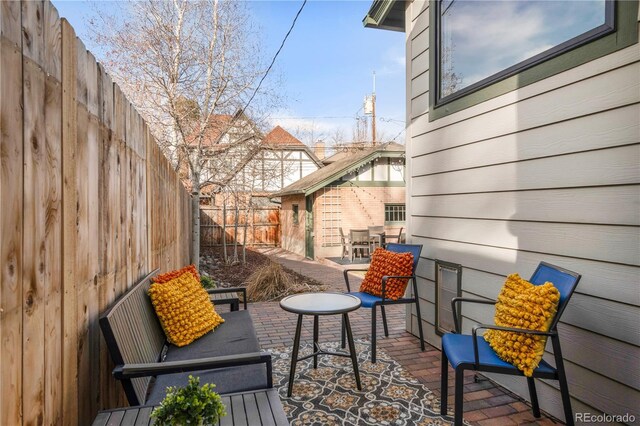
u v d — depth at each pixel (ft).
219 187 30.40
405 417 7.88
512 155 9.00
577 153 7.38
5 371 3.23
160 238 11.69
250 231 48.75
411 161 13.57
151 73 23.31
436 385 9.34
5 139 3.26
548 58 8.00
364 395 8.82
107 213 6.10
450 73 11.72
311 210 39.40
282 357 11.23
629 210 6.45
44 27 3.96
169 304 8.15
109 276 6.18
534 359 6.68
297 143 61.36
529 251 8.50
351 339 9.23
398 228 40.93
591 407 7.02
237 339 8.47
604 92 6.87
